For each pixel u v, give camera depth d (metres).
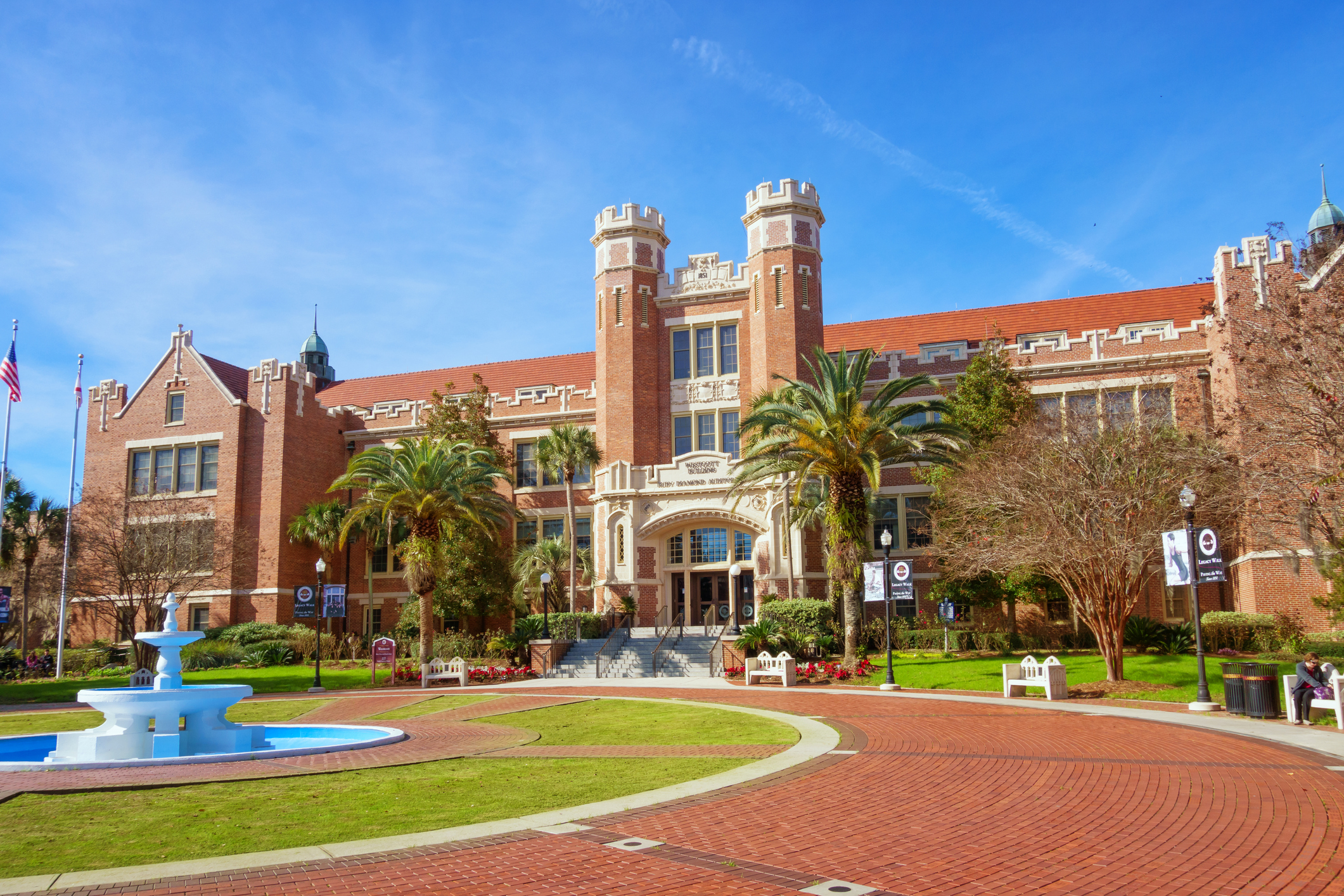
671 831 9.02
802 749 14.27
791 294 41.91
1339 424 22.52
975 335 46.97
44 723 21.52
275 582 43.78
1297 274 32.25
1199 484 26.14
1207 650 30.91
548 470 43.88
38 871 7.84
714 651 34.06
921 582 40.94
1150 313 44.72
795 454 30.34
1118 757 13.15
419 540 35.44
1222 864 7.69
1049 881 7.31
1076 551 23.88
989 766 12.52
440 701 25.16
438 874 7.56
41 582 43.53
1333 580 25.52
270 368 46.09
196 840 8.97
